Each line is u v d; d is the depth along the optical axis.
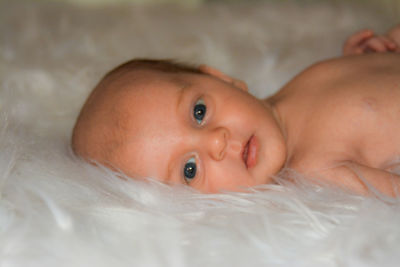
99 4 2.53
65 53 1.99
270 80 1.88
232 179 1.23
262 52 1.98
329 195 1.10
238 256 0.85
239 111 1.31
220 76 1.57
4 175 1.07
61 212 0.95
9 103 1.61
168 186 1.18
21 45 2.04
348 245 0.84
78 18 2.32
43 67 1.88
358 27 2.12
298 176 1.25
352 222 0.92
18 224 0.92
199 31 2.12
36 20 2.26
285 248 0.87
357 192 1.15
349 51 1.79
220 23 2.18
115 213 1.00
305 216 0.97
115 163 1.29
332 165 1.27
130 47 2.04
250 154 1.26
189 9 2.41
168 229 0.93
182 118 1.29
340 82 1.45
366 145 1.31
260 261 0.84
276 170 1.28
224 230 0.93
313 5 2.31
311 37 2.07
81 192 1.09
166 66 1.56
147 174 1.26
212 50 1.99
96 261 0.83
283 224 0.95
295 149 1.39
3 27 2.18
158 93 1.33
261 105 1.37
